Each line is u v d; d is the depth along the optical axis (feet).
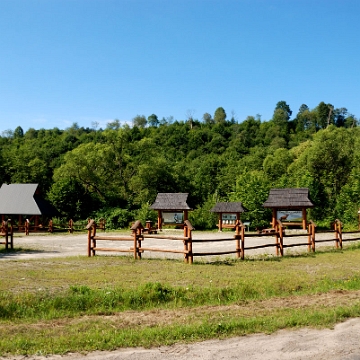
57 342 25.36
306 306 34.94
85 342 25.35
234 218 127.03
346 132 211.41
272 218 129.08
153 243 86.69
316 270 52.03
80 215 158.61
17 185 143.02
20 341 25.26
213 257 62.49
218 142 319.88
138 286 39.34
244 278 45.16
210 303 37.04
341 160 177.37
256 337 26.86
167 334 26.81
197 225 133.69
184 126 378.12
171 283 42.06
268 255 65.72
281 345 25.38
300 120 439.63
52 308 33.09
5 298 33.73
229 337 26.81
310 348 24.90
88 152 181.78
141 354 23.80
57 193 157.07
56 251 70.08
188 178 208.95
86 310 33.73
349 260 60.44
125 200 176.14
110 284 40.65
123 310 34.27
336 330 28.32
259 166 240.32
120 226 141.69
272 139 348.18
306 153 200.44
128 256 60.90
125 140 184.96
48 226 127.95
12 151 228.43
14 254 64.75
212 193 202.59
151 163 184.03
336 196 162.20
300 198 119.44
